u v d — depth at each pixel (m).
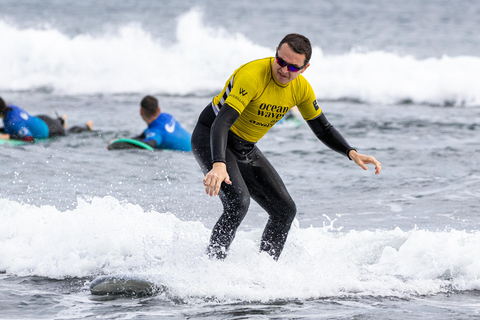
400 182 28.06
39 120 38.06
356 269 15.90
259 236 18.62
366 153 34.53
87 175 28.39
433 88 59.53
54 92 67.38
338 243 17.83
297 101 15.45
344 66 67.94
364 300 13.70
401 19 149.25
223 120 14.11
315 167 31.61
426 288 14.52
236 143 15.41
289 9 176.50
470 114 51.16
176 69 72.56
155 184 27.02
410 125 44.19
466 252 16.08
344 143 16.05
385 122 45.72
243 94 14.29
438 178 28.69
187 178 28.52
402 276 15.55
